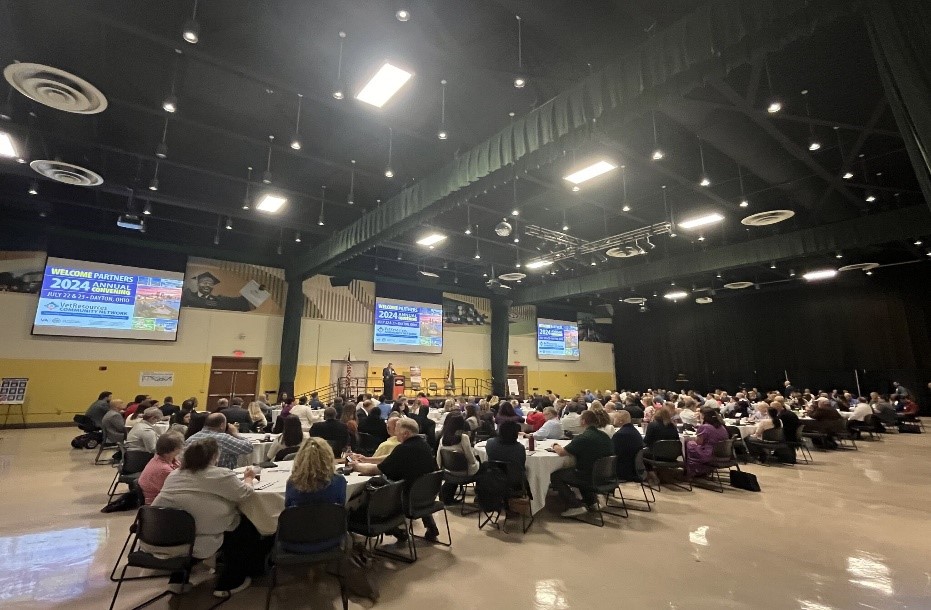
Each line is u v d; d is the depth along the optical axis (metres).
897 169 8.35
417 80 5.95
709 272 13.16
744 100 5.99
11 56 5.60
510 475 4.30
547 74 5.86
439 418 9.07
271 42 5.37
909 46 2.94
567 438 6.57
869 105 6.38
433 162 8.38
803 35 3.79
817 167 7.73
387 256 15.09
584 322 23.08
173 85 5.98
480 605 2.80
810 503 5.22
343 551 2.68
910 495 5.57
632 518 4.67
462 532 4.25
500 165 6.34
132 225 10.20
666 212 10.85
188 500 2.62
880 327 15.97
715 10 4.06
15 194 9.73
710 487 6.02
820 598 2.89
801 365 17.72
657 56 4.52
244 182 8.95
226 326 13.17
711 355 20.39
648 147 7.70
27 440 9.02
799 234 11.09
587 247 13.41
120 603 2.79
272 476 3.47
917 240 12.03
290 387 13.42
